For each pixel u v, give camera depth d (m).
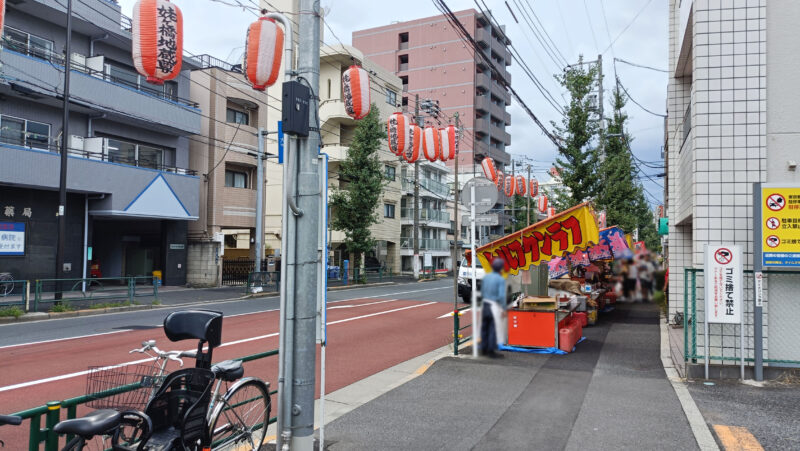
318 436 4.67
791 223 6.34
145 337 10.28
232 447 4.00
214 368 3.74
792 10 6.72
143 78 21.31
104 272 24.17
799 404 5.51
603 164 18.25
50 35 18.23
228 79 24.48
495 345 7.64
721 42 6.85
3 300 15.26
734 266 6.43
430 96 51.91
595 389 6.24
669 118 12.03
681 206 10.35
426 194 41.78
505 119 57.00
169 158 22.55
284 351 4.01
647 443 4.46
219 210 24.06
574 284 11.49
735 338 6.66
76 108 18.27
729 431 4.71
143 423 3.15
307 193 4.07
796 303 6.50
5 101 16.70
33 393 6.24
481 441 4.55
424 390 6.23
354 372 7.61
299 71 4.21
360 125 27.70
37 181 16.73
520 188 16.59
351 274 32.50
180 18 4.82
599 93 20.23
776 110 6.70
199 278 23.45
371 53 55.28
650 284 16.92
